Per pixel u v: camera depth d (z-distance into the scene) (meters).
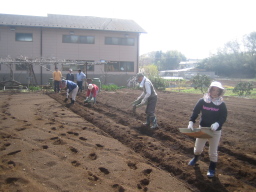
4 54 24.80
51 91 18.59
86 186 3.85
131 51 28.06
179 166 4.80
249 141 6.41
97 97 15.52
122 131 7.15
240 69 56.94
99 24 27.95
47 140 6.09
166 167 4.85
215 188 3.96
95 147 5.72
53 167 4.49
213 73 57.03
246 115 10.08
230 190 3.91
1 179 3.93
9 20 25.30
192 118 4.53
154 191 3.83
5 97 14.90
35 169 4.38
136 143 6.11
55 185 3.84
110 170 4.49
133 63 28.27
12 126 7.36
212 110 4.31
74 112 10.19
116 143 6.14
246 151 5.66
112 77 27.64
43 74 25.64
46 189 3.71
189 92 22.42
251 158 5.17
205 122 4.40
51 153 5.20
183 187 4.05
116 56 27.62
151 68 40.50
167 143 6.29
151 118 7.47
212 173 4.33
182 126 7.82
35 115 9.12
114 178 4.18
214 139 4.28
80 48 26.53
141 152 5.63
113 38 27.41
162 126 7.86
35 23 25.23
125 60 27.97
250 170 4.62
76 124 7.92
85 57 26.73
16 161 4.66
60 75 17.53
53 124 7.78
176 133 7.10
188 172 4.51
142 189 3.88
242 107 12.67
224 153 5.65
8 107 10.91
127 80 27.66
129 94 17.88
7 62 19.61
